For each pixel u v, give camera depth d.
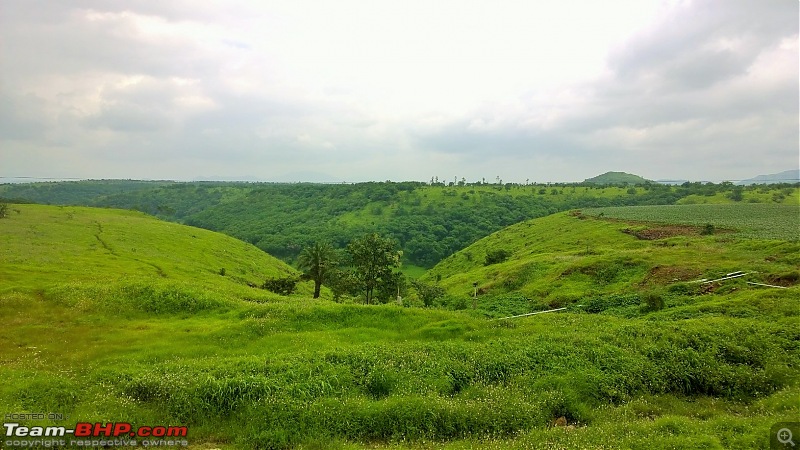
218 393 16.88
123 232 105.88
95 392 17.44
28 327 28.75
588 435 14.66
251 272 106.81
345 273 67.44
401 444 14.65
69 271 53.97
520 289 69.75
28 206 125.81
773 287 39.84
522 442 14.34
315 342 25.72
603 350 22.67
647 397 19.19
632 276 59.28
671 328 25.92
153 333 28.38
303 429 15.25
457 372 20.27
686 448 12.94
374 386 19.02
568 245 108.38
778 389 19.67
